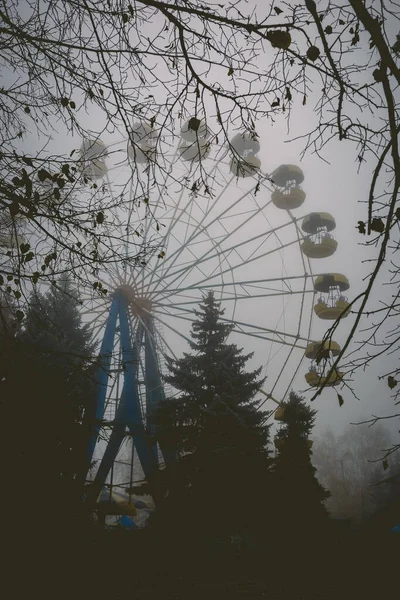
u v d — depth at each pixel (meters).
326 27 2.62
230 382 20.80
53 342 14.13
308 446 24.23
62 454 14.16
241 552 18.47
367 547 19.05
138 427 22.05
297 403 25.91
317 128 2.85
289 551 19.69
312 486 22.75
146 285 26.11
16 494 11.99
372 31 2.01
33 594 10.10
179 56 3.21
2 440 12.05
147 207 4.00
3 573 10.29
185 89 3.24
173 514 17.83
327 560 18.52
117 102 3.53
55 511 12.92
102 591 11.41
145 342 26.55
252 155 22.86
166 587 13.13
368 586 13.37
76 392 14.50
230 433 19.25
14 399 11.37
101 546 13.95
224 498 18.11
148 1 2.72
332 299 26.28
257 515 19.45
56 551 11.70
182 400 20.53
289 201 26.20
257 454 19.66
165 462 21.95
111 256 4.30
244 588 13.70
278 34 2.63
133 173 3.75
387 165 2.59
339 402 2.30
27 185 3.43
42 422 12.87
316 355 2.42
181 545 16.80
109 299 24.92
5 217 4.30
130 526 23.36
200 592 13.11
